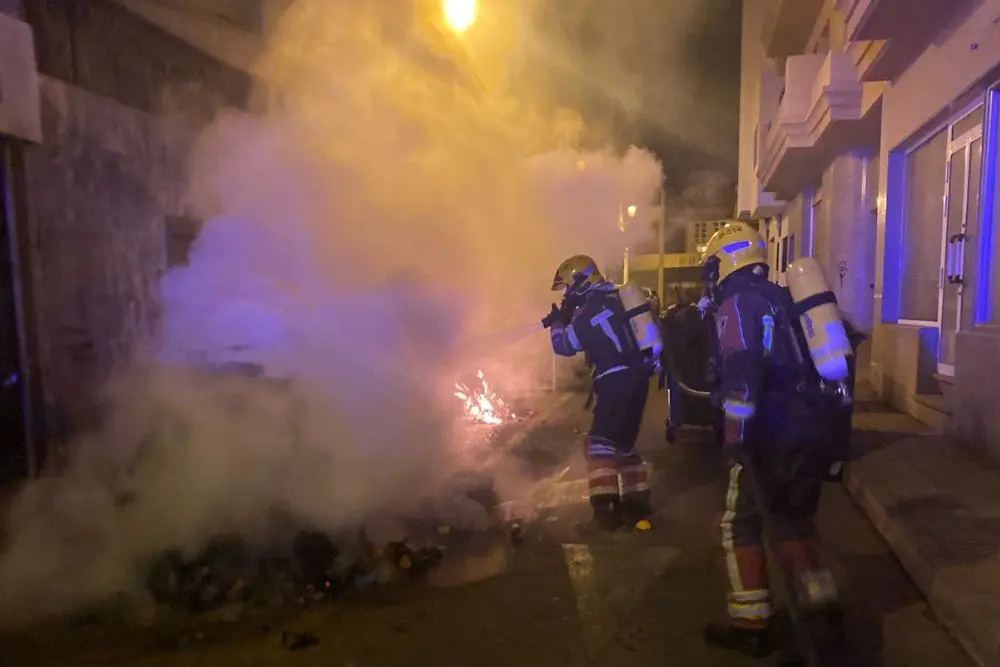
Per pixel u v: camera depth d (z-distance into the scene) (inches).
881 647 125.1
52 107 203.8
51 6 206.7
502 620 140.6
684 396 288.0
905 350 290.5
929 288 289.3
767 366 124.4
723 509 205.3
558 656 126.6
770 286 127.0
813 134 430.6
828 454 125.0
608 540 182.9
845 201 454.0
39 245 199.6
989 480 193.3
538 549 177.2
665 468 252.5
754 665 122.6
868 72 308.7
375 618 141.7
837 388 124.8
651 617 141.0
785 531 126.7
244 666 124.2
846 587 149.7
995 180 225.0
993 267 227.6
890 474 201.0
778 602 145.2
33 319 196.4
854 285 452.1
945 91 252.8
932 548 147.4
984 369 216.4
